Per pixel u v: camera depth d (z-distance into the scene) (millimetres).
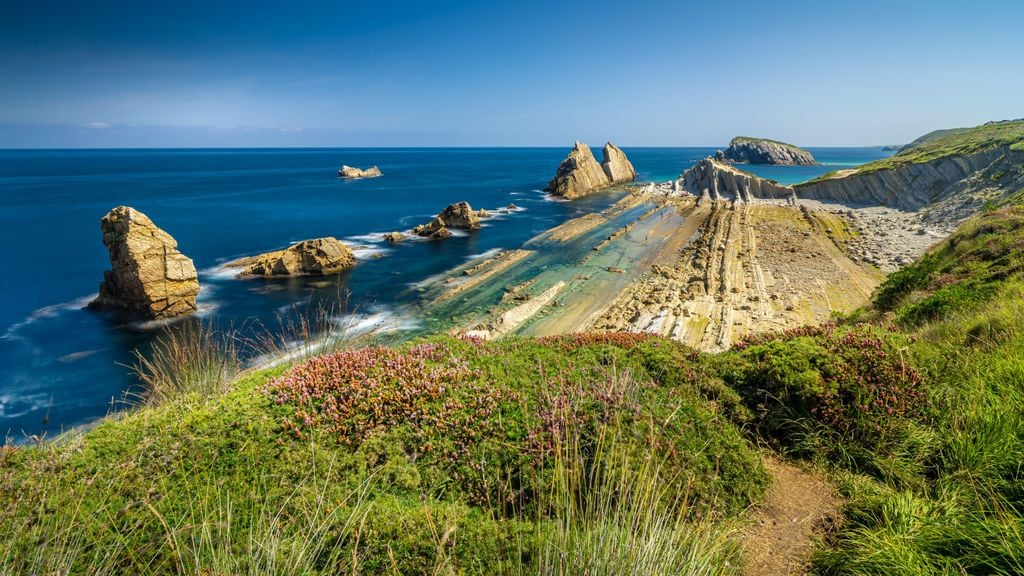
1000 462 4898
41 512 4285
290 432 5887
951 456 5395
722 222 57094
